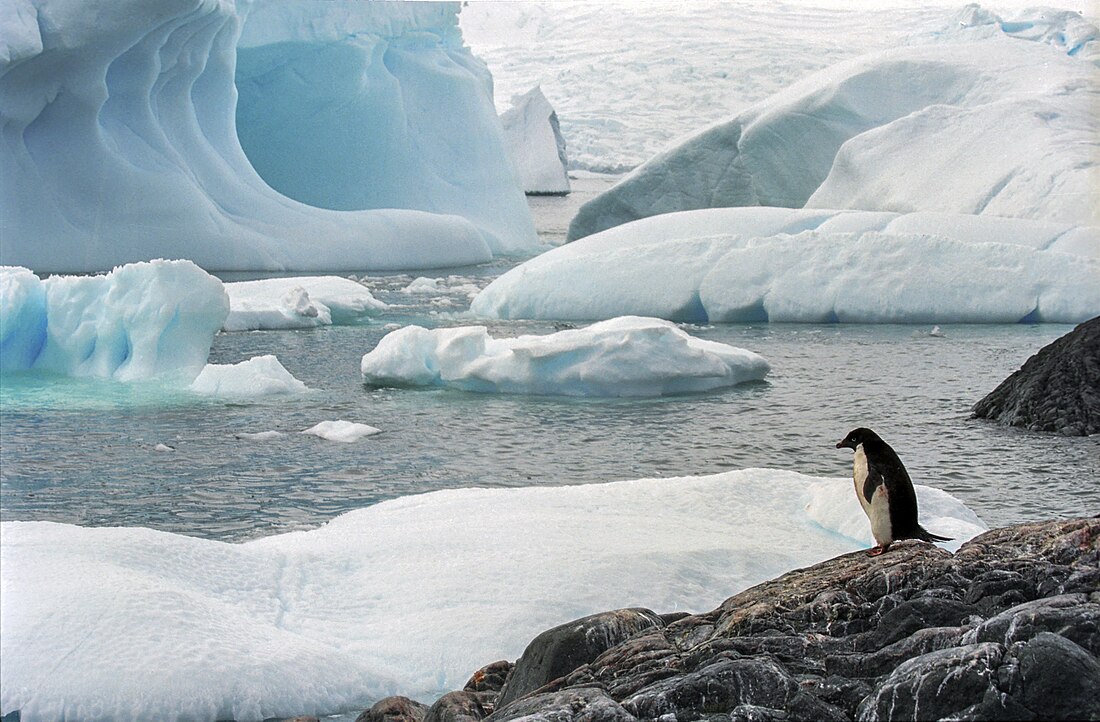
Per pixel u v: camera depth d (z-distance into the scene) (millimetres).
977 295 22469
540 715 3609
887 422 13891
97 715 5074
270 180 39656
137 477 11281
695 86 121250
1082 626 3453
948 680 3256
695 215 26750
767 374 17234
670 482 9133
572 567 6684
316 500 10523
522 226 41781
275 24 36281
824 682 3662
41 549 6332
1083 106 33281
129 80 30062
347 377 17156
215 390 15680
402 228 34469
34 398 15164
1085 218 27031
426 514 8289
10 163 28172
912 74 37562
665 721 3566
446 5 42125
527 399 15539
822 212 26422
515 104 82750
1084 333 14219
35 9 26859
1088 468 11492
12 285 16688
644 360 15797
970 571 4395
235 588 6484
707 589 6578
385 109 39031
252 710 5234
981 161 31062
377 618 6250
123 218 29422
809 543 7641
